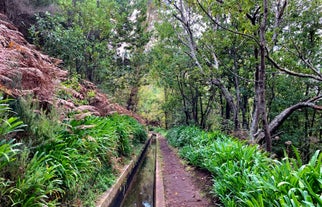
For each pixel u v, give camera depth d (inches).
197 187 206.1
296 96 413.1
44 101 172.4
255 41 229.6
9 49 163.2
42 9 383.9
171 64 499.8
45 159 129.1
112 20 525.3
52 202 113.8
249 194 111.5
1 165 98.1
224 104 580.7
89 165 167.2
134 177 304.3
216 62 358.3
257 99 276.5
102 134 211.5
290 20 330.6
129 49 609.0
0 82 137.1
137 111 920.3
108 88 517.0
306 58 367.6
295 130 441.1
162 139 792.9
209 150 226.5
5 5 315.6
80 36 360.2
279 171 112.3
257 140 291.1
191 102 623.8
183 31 464.4
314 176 99.6
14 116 134.5
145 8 589.0
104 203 159.5
